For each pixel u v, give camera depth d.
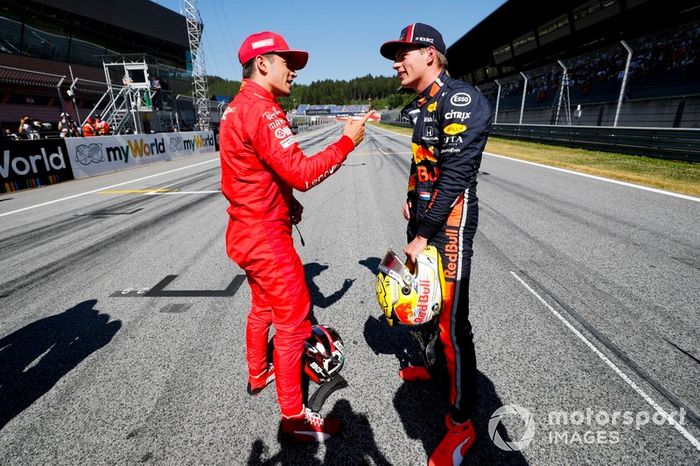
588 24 16.31
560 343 2.00
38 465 1.37
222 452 1.41
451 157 1.24
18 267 3.45
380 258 3.39
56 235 4.45
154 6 27.86
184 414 1.60
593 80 15.38
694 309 2.29
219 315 2.46
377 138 24.22
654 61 12.24
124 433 1.51
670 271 2.84
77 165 9.47
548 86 19.23
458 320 1.38
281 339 1.40
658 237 3.60
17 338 2.25
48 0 20.30
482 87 29.28
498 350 1.95
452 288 1.38
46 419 1.59
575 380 1.72
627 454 1.33
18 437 1.50
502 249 3.40
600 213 4.49
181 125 22.34
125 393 1.74
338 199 6.11
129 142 11.77
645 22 13.97
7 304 2.71
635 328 2.12
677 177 6.41
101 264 3.46
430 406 1.62
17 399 1.72
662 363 1.81
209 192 7.09
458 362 1.35
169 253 3.71
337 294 2.70
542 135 13.77
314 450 1.41
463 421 1.37
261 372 1.71
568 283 2.70
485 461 1.33
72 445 1.45
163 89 19.98
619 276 2.79
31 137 11.42
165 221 4.98
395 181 7.75
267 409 1.63
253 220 1.32
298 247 3.76
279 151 1.19
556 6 17.22
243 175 1.27
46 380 1.85
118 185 8.23
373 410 1.60
